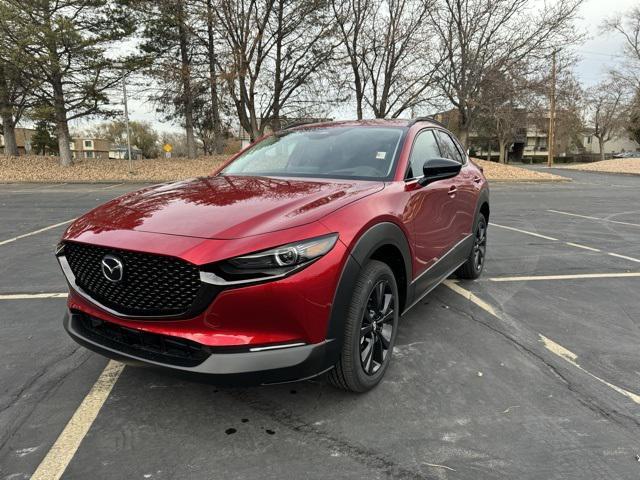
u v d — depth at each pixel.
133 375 2.90
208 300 2.05
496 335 3.54
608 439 2.29
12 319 3.83
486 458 2.14
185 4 20.17
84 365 3.03
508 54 20.45
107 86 23.16
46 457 2.13
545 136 80.75
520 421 2.43
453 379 2.87
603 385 2.82
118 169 23.53
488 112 22.25
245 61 19.94
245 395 2.67
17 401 2.60
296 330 2.15
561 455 2.16
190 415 2.47
